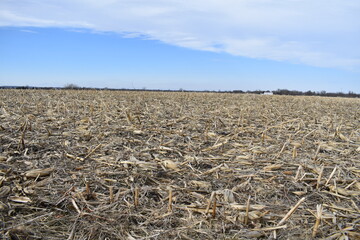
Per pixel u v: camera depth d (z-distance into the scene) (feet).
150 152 18.84
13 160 16.33
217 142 21.80
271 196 13.42
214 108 45.27
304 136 24.59
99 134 22.20
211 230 10.71
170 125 27.76
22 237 10.00
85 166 15.87
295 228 10.86
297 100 76.95
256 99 74.59
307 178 14.99
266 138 23.31
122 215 11.39
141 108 40.83
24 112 32.60
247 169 16.22
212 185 14.21
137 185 13.79
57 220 11.03
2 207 11.34
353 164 17.60
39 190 12.94
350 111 51.85
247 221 11.16
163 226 10.97
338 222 11.35
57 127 24.68
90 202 12.19
